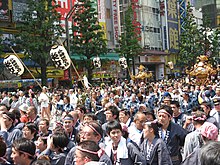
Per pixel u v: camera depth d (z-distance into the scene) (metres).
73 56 35.91
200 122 5.84
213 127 4.41
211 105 8.97
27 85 31.14
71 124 7.11
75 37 32.38
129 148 5.31
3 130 6.80
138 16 51.03
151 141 5.48
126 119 7.66
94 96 15.37
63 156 5.39
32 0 28.20
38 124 7.36
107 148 5.55
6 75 31.52
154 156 5.36
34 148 4.66
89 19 31.84
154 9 54.56
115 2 47.19
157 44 54.56
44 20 28.09
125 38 39.44
